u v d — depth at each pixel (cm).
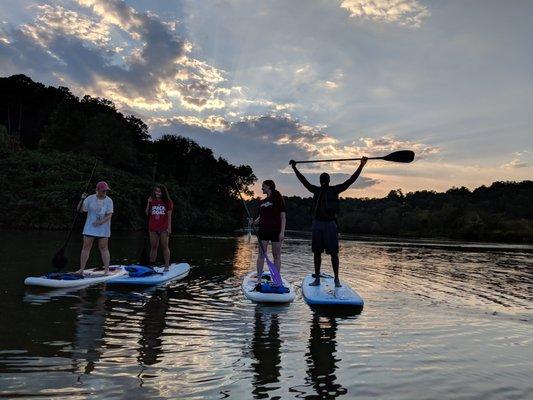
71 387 305
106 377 327
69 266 914
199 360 375
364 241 3631
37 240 1669
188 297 659
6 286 665
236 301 644
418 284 901
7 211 3234
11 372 327
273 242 759
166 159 6862
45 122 7094
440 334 498
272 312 580
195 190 6241
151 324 488
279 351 409
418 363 391
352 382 338
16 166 3753
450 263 1497
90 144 5466
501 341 475
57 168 3947
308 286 745
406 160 787
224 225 5919
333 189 753
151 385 316
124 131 6003
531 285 955
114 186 3947
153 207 880
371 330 504
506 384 347
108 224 780
